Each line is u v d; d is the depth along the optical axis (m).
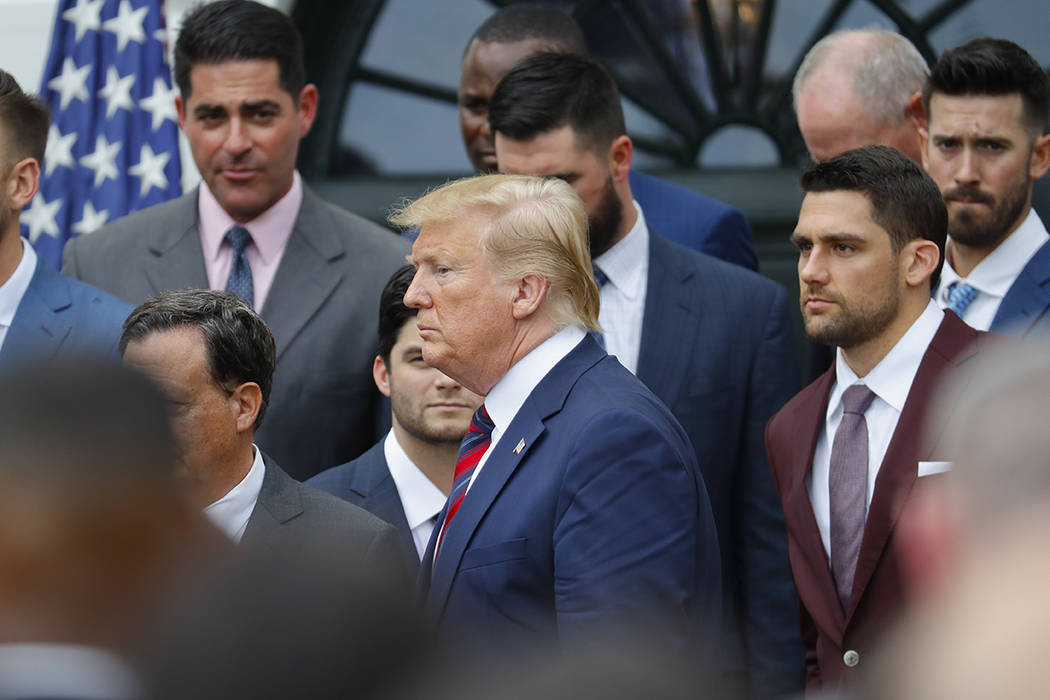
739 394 12.50
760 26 19.98
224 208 13.70
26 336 11.94
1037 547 2.50
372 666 2.45
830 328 10.22
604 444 8.34
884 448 10.25
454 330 8.85
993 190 11.88
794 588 12.43
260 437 13.04
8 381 2.82
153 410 2.86
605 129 12.28
